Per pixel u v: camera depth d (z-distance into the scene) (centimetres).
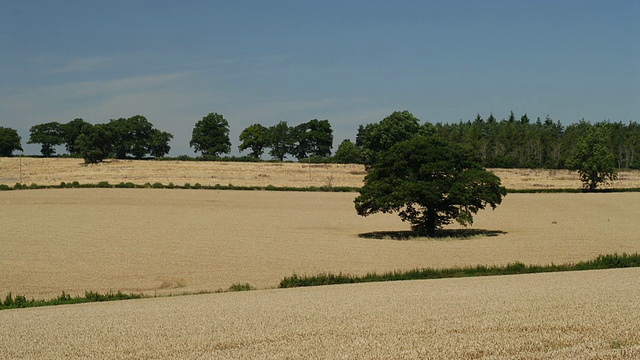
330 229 6756
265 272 3966
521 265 3922
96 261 4384
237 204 9181
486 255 4681
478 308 2358
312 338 1872
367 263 4306
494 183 6319
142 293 3284
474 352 1633
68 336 2006
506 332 1877
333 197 10250
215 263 4316
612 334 1812
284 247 5153
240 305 2648
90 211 8019
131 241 5462
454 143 6712
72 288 3478
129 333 2030
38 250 4884
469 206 6494
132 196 9781
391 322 2106
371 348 1712
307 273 3897
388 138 13550
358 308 2450
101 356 1719
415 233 6419
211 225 6869
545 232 6397
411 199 6144
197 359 1642
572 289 2884
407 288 3108
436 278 3641
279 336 1917
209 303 2756
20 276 3831
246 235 6031
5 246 5088
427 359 1578
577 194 10694
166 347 1806
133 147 19262
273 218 7731
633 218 7862
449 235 6216
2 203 8750
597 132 11538
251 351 1719
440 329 1953
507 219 7812
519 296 2673
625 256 4209
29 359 1705
